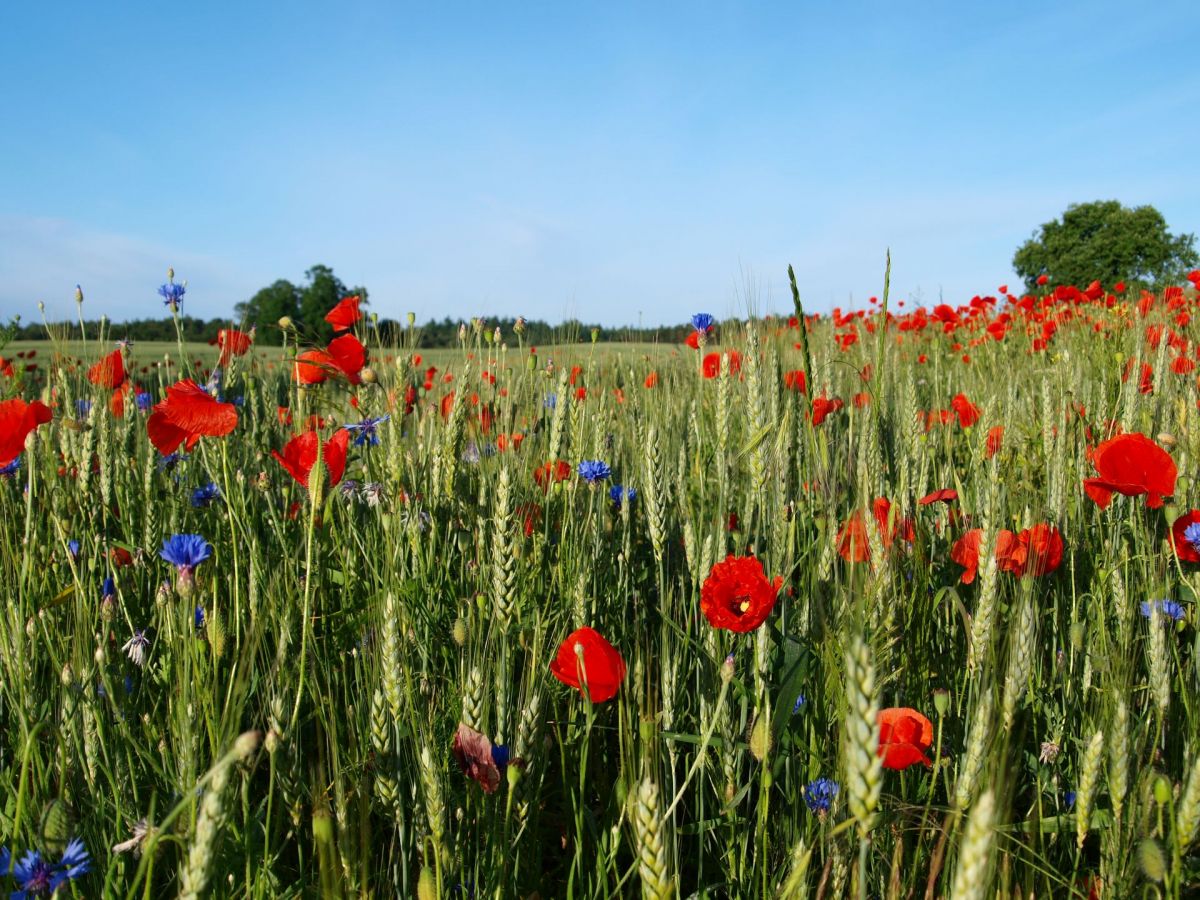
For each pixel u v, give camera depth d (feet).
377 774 5.76
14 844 4.75
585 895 6.25
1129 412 11.82
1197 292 32.99
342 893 5.12
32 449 7.80
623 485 11.83
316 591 8.46
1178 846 5.03
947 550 9.25
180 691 6.27
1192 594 8.52
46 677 7.70
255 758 5.68
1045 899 5.93
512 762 5.65
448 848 5.71
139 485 11.37
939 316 33.32
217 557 8.25
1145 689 7.57
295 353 9.55
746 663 7.45
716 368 12.84
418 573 8.96
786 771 6.89
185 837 4.82
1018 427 12.93
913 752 5.66
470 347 12.72
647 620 9.75
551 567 9.78
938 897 6.15
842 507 9.70
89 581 8.54
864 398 12.29
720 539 7.98
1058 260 150.82
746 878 6.46
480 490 10.46
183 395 7.81
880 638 6.37
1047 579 8.79
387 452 10.34
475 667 5.89
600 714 7.89
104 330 14.75
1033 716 7.42
